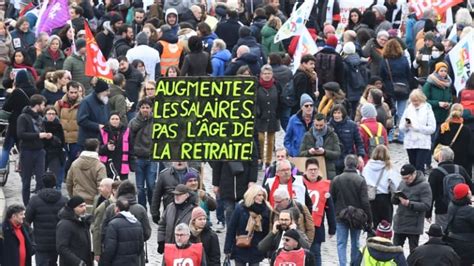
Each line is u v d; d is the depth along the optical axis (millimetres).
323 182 30625
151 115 34625
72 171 32812
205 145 28891
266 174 31297
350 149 34531
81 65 39875
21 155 34938
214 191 33531
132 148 34750
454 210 30047
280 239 28344
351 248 31125
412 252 28688
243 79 28688
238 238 29469
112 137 34750
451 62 41156
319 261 30641
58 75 38000
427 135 37594
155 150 28922
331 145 33781
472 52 40906
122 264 28250
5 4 53219
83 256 28906
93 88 38062
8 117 36906
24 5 51938
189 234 27547
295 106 38812
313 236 29484
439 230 28562
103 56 39781
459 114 36469
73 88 36594
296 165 33344
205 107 28781
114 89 37531
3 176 36844
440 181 32094
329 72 39875
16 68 41188
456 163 36625
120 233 28188
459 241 30016
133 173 38750
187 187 29359
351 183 30875
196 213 28078
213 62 40719
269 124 38094
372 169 32031
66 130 36656
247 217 29406
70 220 28766
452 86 41250
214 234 28422
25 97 36375
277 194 28953
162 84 28766
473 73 37562
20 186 37438
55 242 29875
